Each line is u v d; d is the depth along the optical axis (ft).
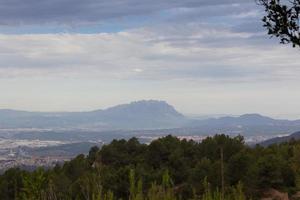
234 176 103.81
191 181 102.17
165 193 34.14
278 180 100.73
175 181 112.27
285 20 20.94
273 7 21.09
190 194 94.07
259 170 103.35
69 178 111.55
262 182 101.91
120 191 86.79
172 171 117.19
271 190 101.14
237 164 105.29
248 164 105.70
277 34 21.20
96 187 33.06
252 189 100.89
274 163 103.50
